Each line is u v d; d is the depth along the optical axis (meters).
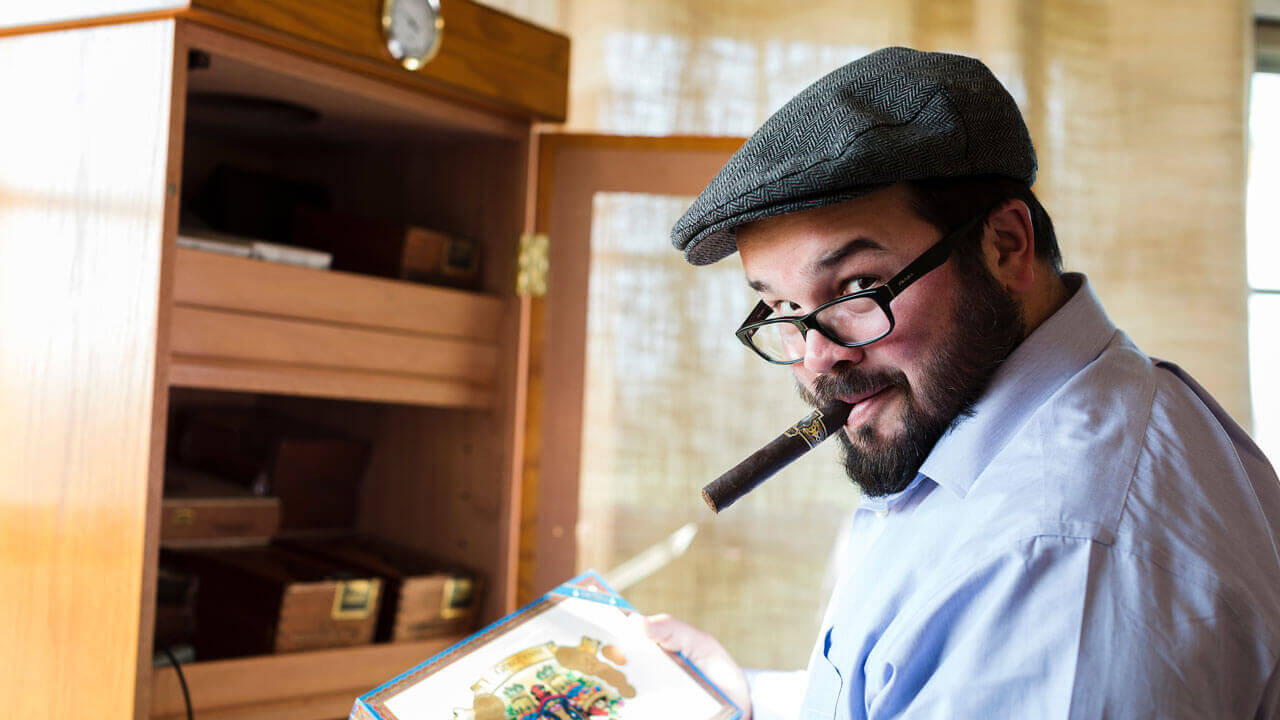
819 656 0.98
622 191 1.84
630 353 2.03
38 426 1.38
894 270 0.83
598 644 1.22
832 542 2.12
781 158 0.83
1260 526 0.78
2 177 1.44
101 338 1.33
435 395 1.71
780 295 0.88
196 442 1.97
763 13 2.37
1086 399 0.83
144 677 1.28
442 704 1.07
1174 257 2.33
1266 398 2.52
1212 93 2.35
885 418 0.88
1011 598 0.72
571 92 2.38
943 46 2.36
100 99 1.36
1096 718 0.67
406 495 1.92
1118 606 0.69
